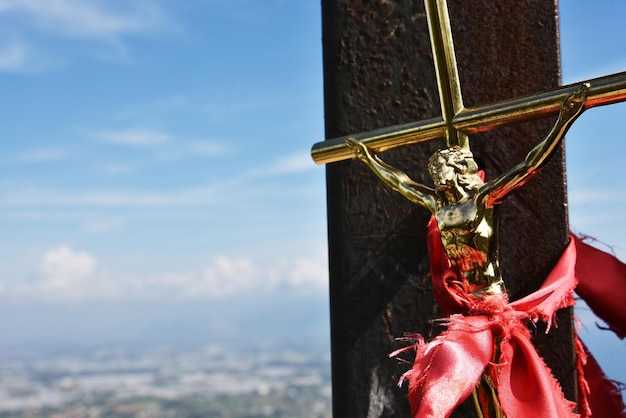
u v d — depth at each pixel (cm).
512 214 144
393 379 150
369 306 154
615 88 115
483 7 150
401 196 154
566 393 138
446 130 131
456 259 127
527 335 122
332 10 162
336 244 158
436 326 149
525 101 123
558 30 147
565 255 137
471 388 112
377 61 158
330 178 160
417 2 156
